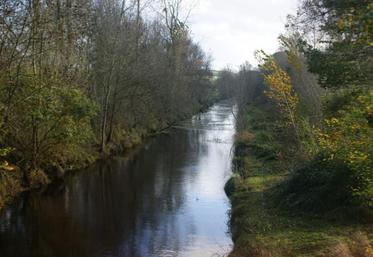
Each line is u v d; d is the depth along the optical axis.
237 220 18.06
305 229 15.23
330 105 15.41
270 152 29.67
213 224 19.06
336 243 13.31
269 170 25.89
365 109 8.53
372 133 9.34
